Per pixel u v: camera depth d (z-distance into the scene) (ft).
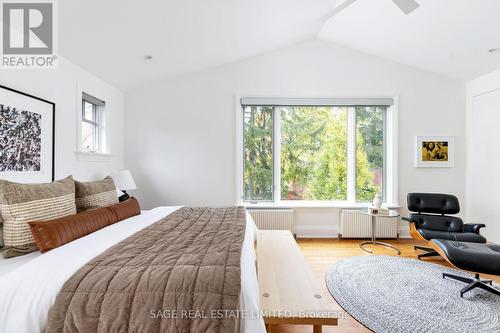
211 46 9.62
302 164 12.23
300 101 11.60
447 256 6.46
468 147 11.41
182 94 11.61
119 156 11.14
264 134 12.10
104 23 6.70
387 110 11.93
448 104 11.57
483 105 10.77
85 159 8.65
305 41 11.59
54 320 3.19
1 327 3.22
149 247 4.51
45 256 4.03
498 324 5.32
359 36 10.50
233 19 8.06
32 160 6.30
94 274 3.50
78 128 8.20
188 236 5.21
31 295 3.31
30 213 4.61
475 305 6.01
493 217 10.34
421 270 8.04
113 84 10.43
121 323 3.13
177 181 11.66
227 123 11.65
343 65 11.59
